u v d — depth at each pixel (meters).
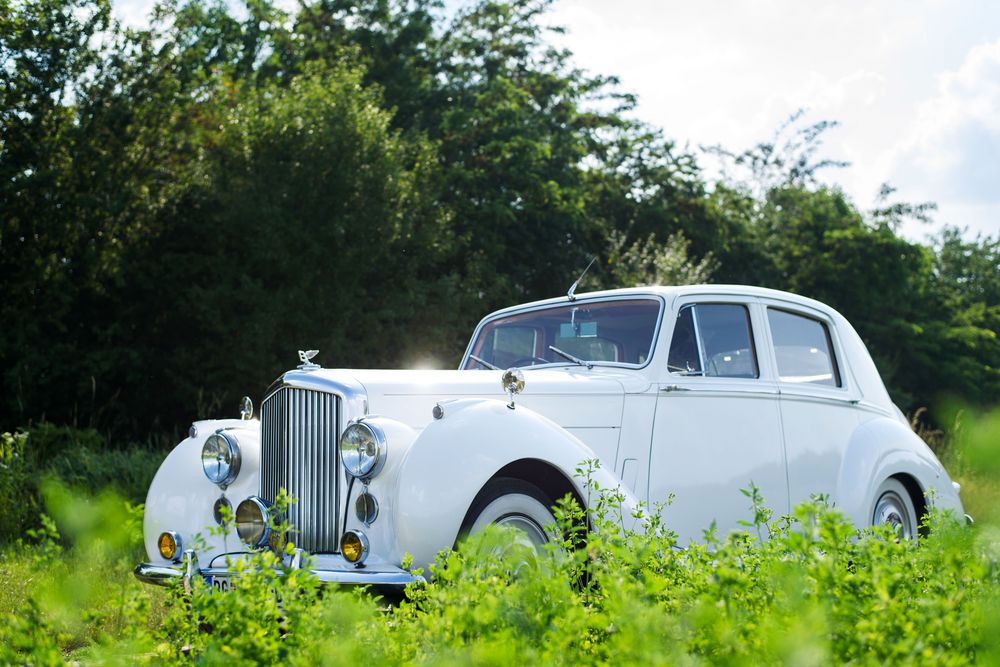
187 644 3.18
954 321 34.72
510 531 3.34
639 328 5.53
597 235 26.09
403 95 24.27
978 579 2.84
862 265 31.94
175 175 20.42
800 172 36.09
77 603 3.00
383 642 2.71
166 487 5.27
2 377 18.33
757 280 29.33
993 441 2.07
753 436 5.61
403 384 4.74
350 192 18.64
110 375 18.72
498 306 22.52
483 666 2.38
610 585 2.82
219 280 19.19
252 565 3.14
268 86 20.56
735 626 2.50
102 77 19.23
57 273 18.48
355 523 4.50
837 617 2.54
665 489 5.21
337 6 25.23
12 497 9.10
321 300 18.52
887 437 6.23
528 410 4.66
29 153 18.59
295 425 4.83
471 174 22.30
